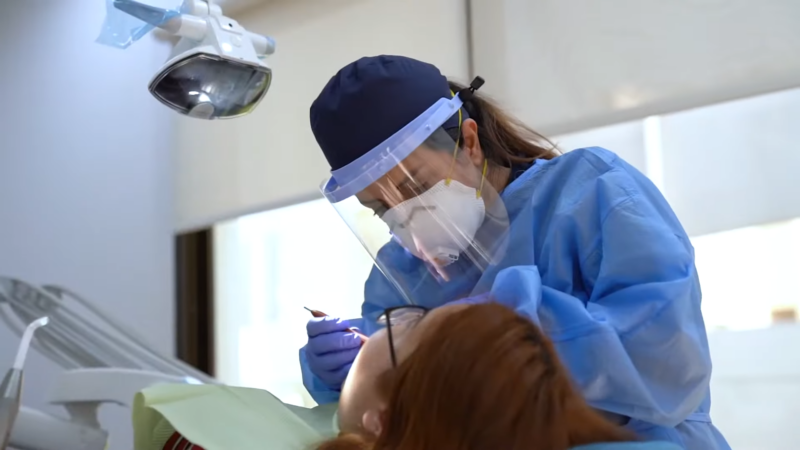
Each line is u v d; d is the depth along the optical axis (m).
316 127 0.99
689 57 1.46
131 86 2.06
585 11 1.59
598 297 0.84
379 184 0.92
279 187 1.98
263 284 2.03
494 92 1.67
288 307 1.98
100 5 2.02
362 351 0.70
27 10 1.87
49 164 1.85
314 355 0.98
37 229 1.79
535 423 0.55
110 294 1.91
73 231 1.86
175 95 0.95
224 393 0.83
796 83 1.36
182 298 2.10
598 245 0.87
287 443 0.73
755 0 1.42
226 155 2.08
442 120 0.94
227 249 2.10
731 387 1.44
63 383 0.87
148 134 2.08
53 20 1.92
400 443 0.56
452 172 0.94
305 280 1.98
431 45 1.79
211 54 0.92
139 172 2.04
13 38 1.83
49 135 1.86
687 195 1.50
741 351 1.44
